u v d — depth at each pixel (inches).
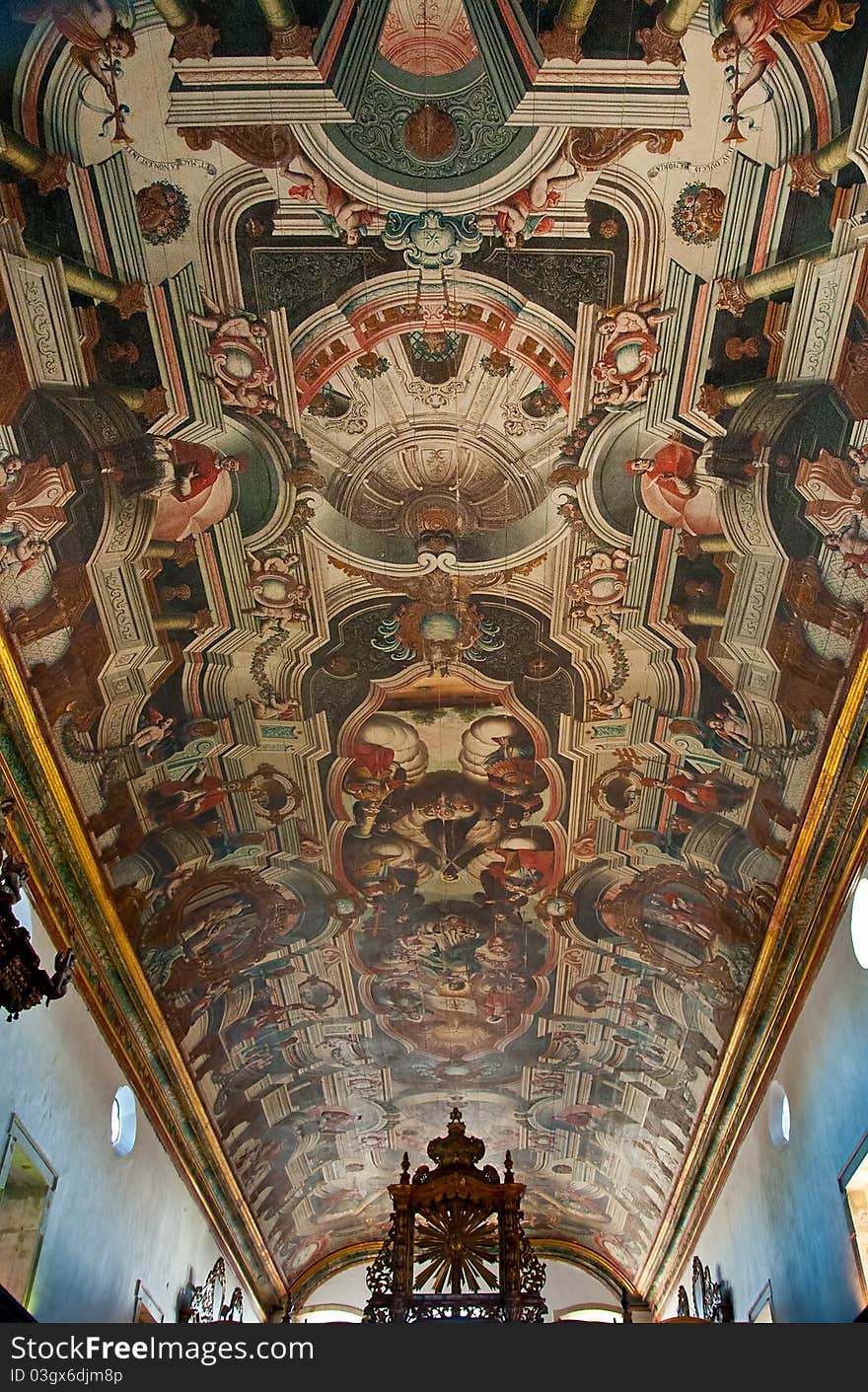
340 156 383.6
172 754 594.2
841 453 436.1
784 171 376.2
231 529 502.3
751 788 601.6
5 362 398.3
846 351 410.0
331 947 800.3
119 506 469.4
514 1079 972.6
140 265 403.5
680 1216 1012.5
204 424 458.6
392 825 694.5
